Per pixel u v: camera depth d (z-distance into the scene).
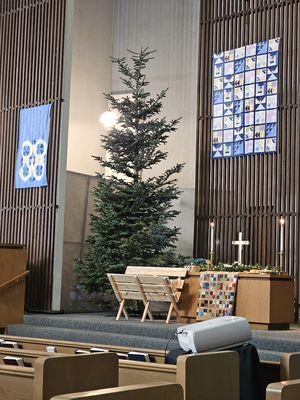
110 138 10.68
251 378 3.98
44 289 10.84
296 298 10.15
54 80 11.41
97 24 13.40
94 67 13.27
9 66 12.08
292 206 10.39
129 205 10.41
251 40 11.14
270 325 8.25
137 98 10.65
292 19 10.72
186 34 13.38
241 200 10.98
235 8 11.41
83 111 12.95
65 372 2.87
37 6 11.89
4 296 9.22
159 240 10.23
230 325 4.02
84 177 11.41
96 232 10.32
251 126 10.91
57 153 11.13
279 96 10.68
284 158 10.56
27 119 11.64
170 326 8.28
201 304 8.71
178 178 13.01
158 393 2.07
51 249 10.88
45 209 11.11
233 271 8.77
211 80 11.56
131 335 8.30
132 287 9.02
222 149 11.23
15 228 11.46
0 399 3.20
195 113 13.05
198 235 11.38
